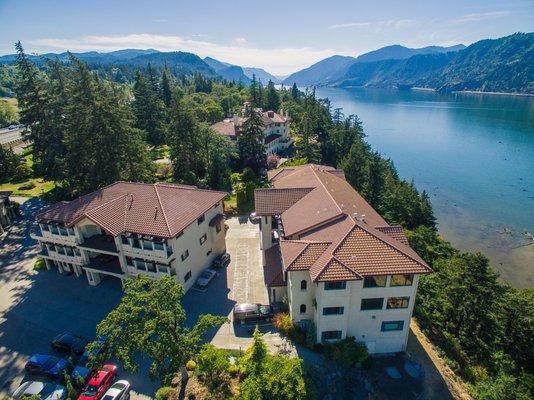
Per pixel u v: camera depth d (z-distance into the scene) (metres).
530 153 130.62
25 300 40.88
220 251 49.53
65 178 60.09
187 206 43.31
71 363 32.28
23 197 65.81
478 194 95.56
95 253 44.22
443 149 138.25
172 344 26.45
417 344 36.34
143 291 28.58
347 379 31.53
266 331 36.00
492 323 40.47
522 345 40.53
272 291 39.38
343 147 101.31
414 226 63.19
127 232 39.12
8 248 51.12
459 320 40.88
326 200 41.88
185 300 40.69
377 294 32.31
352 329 33.91
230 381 29.42
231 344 34.38
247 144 85.50
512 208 87.56
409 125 189.00
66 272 45.62
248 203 65.12
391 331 34.16
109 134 54.97
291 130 136.25
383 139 157.25
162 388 28.70
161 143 100.62
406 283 32.06
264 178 81.75
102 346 26.61
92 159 55.47
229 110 153.25
